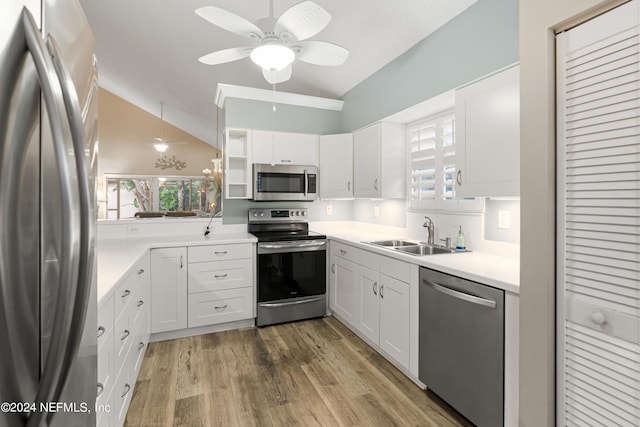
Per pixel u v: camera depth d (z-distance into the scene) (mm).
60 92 554
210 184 7086
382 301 2398
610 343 1029
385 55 2838
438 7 2166
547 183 1179
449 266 1793
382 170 2984
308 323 3123
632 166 972
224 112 3455
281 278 3082
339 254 3072
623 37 985
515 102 1667
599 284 1059
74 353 574
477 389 1615
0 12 468
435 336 1890
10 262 498
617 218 1010
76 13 729
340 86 3578
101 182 6496
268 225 3469
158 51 3666
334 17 2396
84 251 597
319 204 3834
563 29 1149
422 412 1819
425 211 2787
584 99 1090
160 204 6852
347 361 2381
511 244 2033
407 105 2705
